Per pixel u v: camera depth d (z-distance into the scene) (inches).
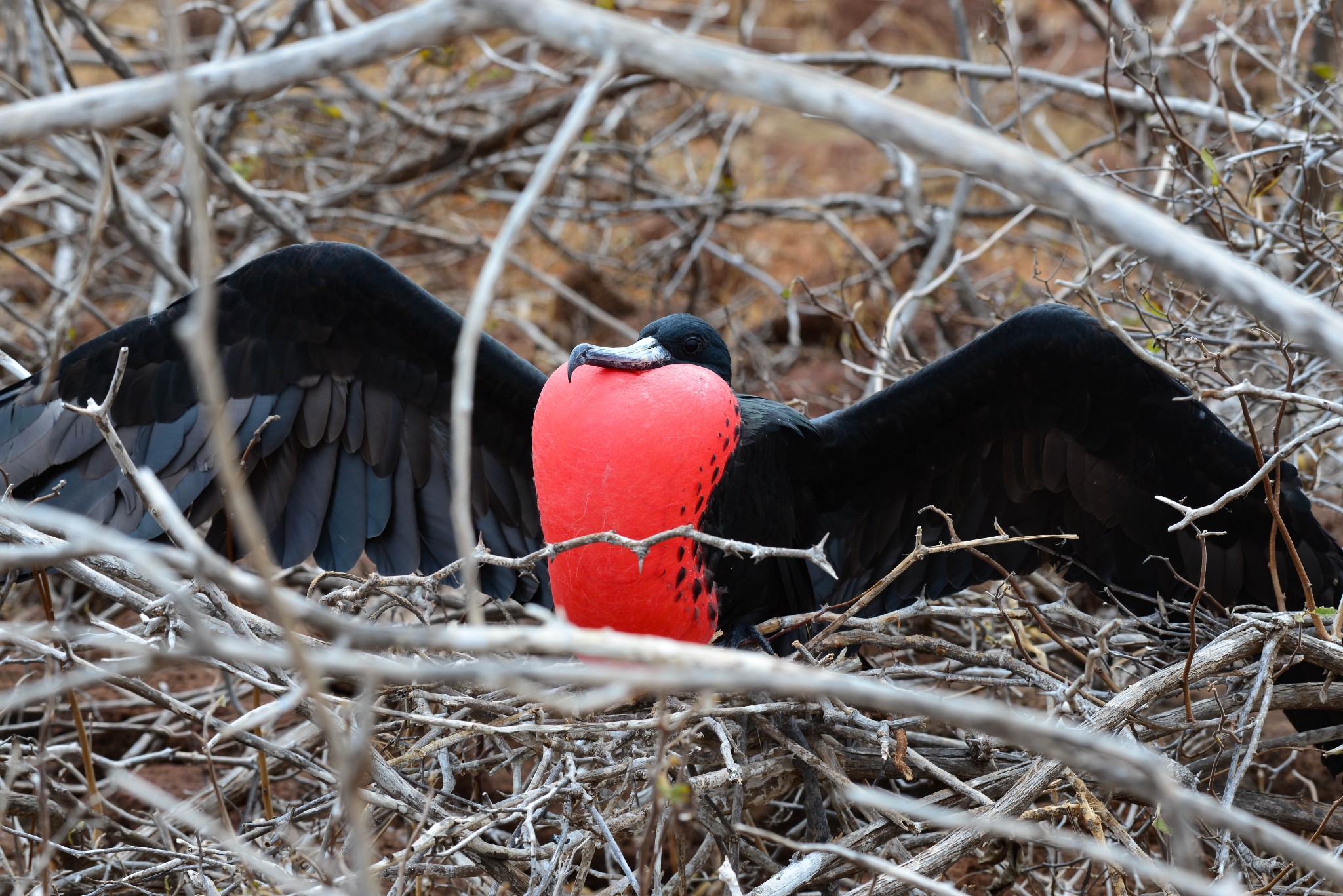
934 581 306.5
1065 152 523.2
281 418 283.3
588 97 123.2
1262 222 318.7
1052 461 291.4
